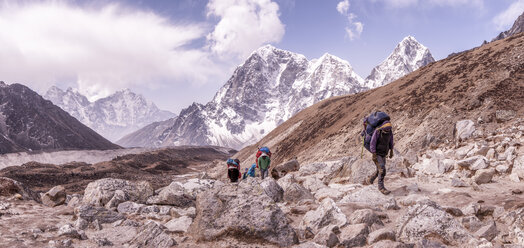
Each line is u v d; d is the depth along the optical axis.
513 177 7.21
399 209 5.93
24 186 7.93
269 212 4.62
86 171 130.00
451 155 10.91
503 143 9.92
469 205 5.20
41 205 7.24
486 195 6.31
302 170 12.45
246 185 5.14
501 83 45.88
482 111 40.97
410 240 4.36
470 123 14.30
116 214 6.38
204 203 5.01
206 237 4.61
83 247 4.60
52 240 4.71
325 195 7.48
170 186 8.10
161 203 7.76
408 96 64.62
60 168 136.88
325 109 114.06
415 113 54.66
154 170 155.88
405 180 8.73
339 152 62.53
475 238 4.07
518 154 8.59
